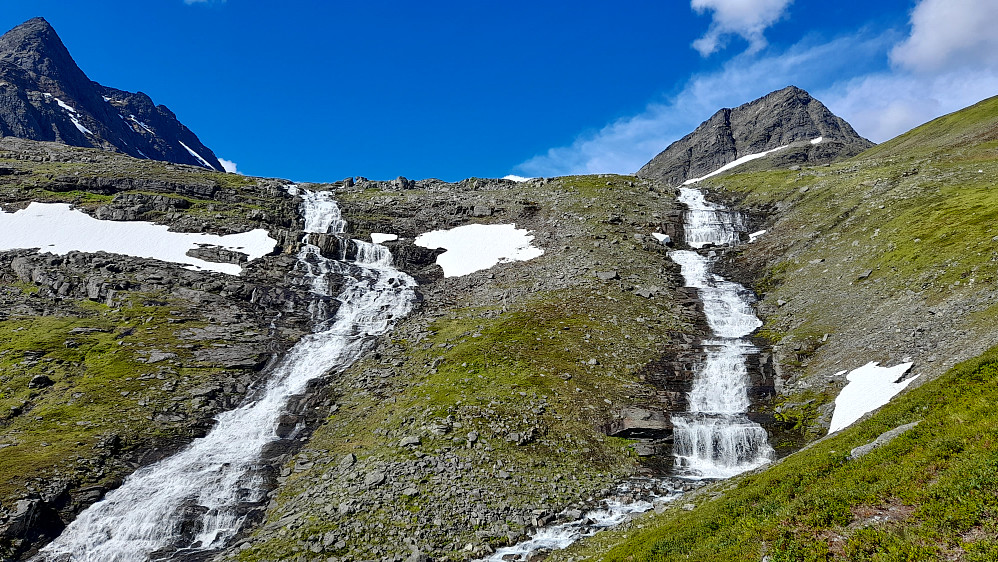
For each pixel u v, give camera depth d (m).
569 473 39.97
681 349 58.97
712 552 19.34
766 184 118.31
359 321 71.62
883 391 39.84
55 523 35.59
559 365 55.44
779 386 50.16
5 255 76.38
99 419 46.00
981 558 12.85
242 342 62.12
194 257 81.94
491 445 42.19
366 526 33.47
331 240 92.50
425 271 91.44
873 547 15.04
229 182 121.88
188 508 37.25
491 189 137.88
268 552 31.89
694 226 98.81
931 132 151.88
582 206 112.88
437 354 58.97
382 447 42.59
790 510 19.05
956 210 66.00
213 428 48.00
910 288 53.16
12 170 104.06
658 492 37.81
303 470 41.53
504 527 33.12
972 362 24.86
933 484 16.58
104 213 92.12
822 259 72.50
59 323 61.12
